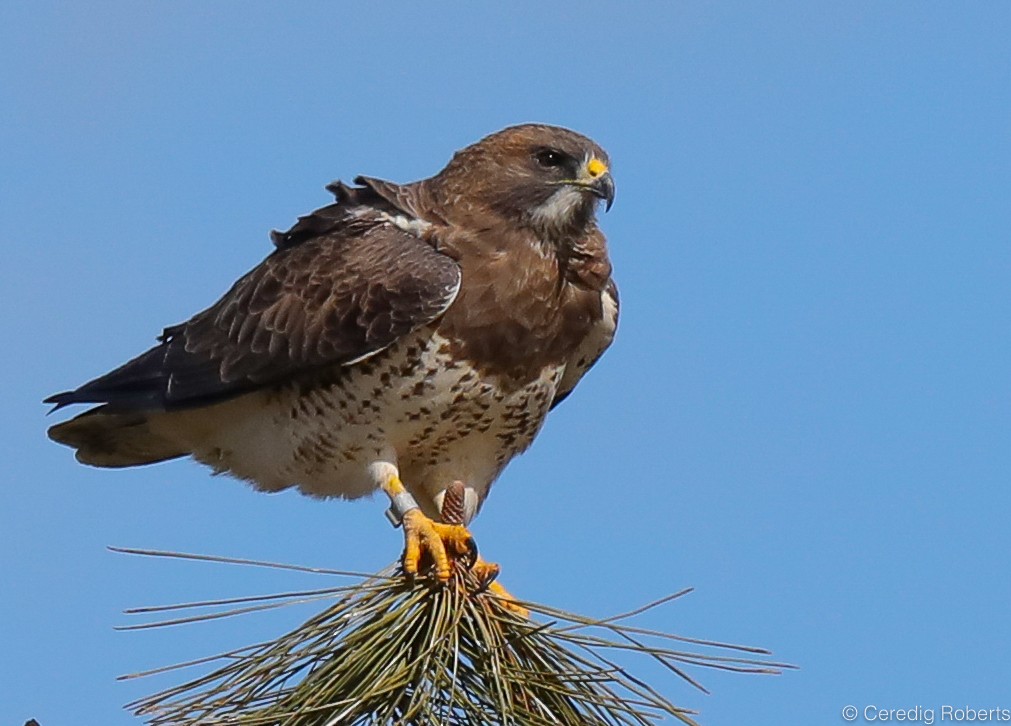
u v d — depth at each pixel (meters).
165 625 7.55
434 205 12.00
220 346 12.25
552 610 7.87
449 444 11.76
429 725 7.44
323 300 11.59
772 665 7.27
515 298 11.45
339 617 7.87
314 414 11.75
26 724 7.77
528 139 11.85
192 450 13.05
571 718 7.69
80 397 12.85
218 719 7.48
